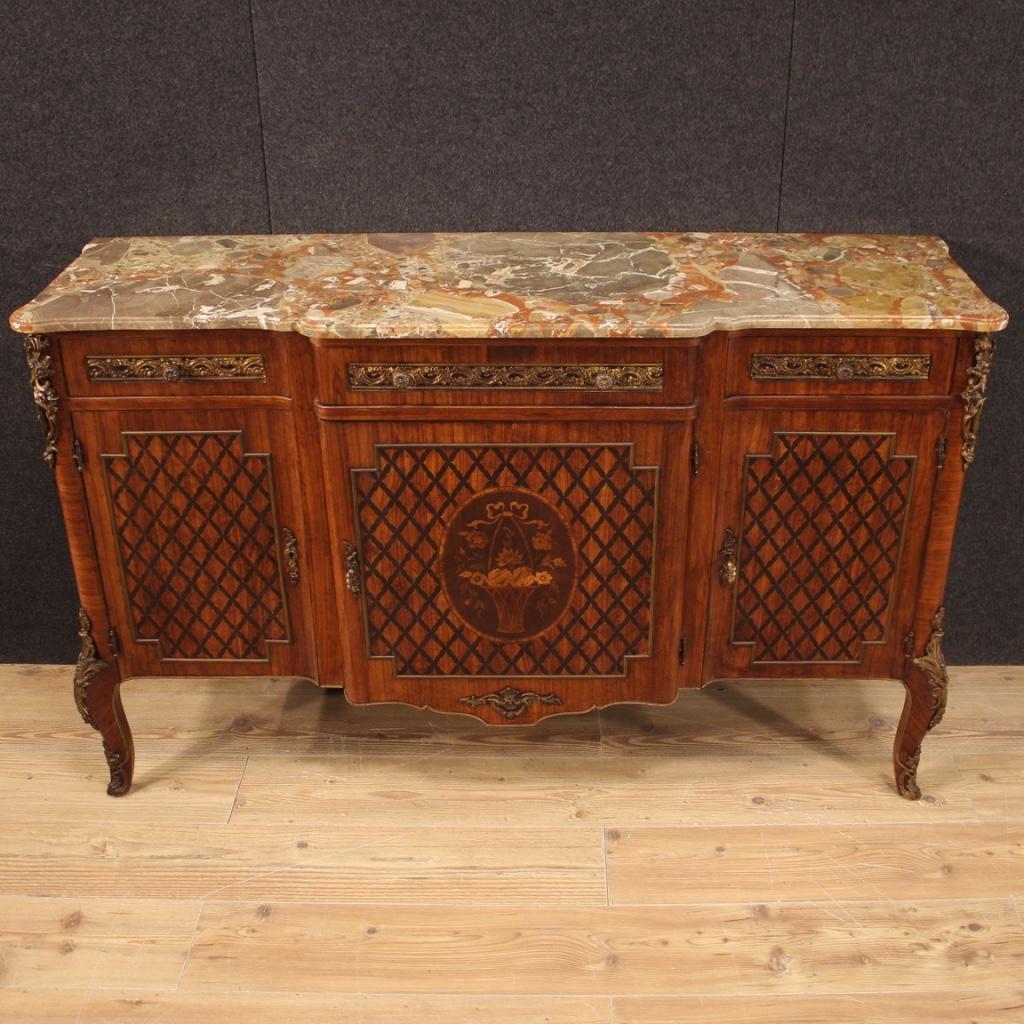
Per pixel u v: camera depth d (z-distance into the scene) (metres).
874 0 2.21
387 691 2.29
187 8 2.23
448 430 2.05
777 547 2.18
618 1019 1.98
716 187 2.39
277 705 2.69
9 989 2.04
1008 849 2.31
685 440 2.05
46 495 2.67
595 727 2.62
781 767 2.52
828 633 2.26
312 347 2.02
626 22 2.24
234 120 2.33
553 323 1.95
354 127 2.34
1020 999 2.02
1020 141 2.32
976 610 2.79
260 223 2.44
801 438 2.09
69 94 2.30
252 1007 2.01
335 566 2.18
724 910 2.18
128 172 2.38
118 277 2.17
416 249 2.33
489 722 2.32
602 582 2.17
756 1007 2.00
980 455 2.61
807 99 2.30
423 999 2.02
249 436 2.11
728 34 2.25
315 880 2.24
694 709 2.68
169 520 2.18
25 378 2.56
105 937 2.13
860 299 2.04
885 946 2.11
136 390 2.07
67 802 2.43
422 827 2.36
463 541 2.14
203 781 2.48
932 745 2.58
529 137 2.35
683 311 1.99
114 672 2.32
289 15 2.24
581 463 2.07
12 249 2.45
